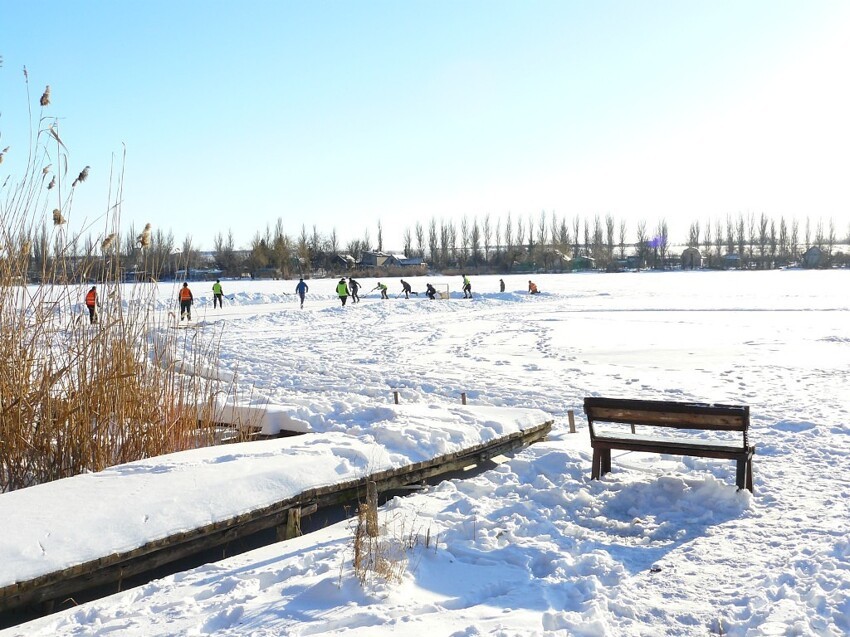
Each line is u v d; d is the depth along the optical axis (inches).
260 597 185.6
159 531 206.8
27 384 262.2
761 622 169.2
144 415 290.7
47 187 271.4
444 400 500.4
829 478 292.4
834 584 188.1
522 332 1032.2
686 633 166.4
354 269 3789.4
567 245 4650.6
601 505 265.0
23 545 187.6
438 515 250.8
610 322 1146.7
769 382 568.7
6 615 188.9
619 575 199.3
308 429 350.0
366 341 938.1
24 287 269.1
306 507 246.4
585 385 575.8
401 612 172.7
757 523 241.4
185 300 1111.0
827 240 4739.2
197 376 336.2
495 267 4318.4
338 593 180.9
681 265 4692.4
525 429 359.3
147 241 281.7
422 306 1549.0
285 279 3152.1
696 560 211.9
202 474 239.9
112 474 240.8
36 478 260.5
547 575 201.8
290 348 854.5
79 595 202.1
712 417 269.3
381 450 287.3
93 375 275.6
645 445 282.4
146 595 193.6
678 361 706.2
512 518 246.2
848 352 740.7
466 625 165.5
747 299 1660.9
